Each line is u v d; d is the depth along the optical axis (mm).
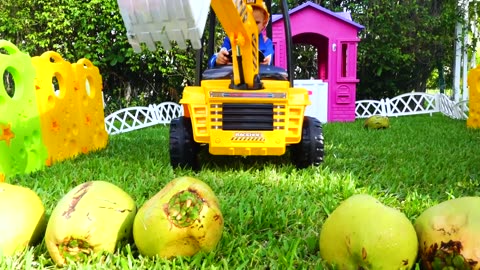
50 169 1733
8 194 921
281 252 918
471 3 4781
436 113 4637
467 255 729
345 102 4125
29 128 1731
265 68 1853
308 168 1752
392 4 4855
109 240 861
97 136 2396
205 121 1679
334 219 802
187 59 4539
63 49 4484
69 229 835
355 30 4074
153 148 2293
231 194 1413
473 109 3180
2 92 1584
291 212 1201
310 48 5227
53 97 1922
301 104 1694
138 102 4797
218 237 874
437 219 779
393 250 736
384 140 2533
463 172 1657
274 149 1668
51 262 880
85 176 1587
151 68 4465
